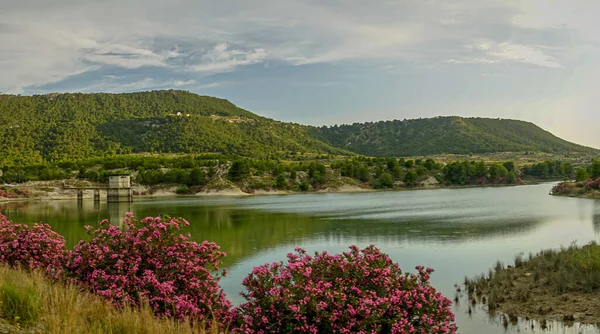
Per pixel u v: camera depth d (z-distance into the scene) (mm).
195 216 84188
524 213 76000
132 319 11133
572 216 69562
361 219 73000
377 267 14383
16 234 20125
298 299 13055
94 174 185625
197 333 11836
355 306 13109
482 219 68438
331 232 58000
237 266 36844
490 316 22000
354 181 189875
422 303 13914
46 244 19953
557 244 44312
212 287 15125
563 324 20188
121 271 15062
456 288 27734
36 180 177250
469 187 190625
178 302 13805
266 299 13445
